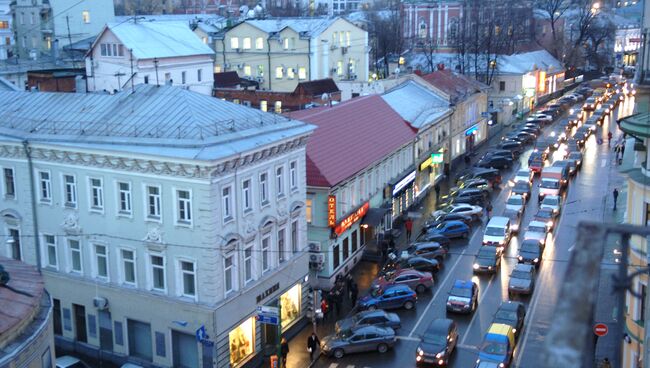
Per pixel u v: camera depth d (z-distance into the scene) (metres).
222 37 99.50
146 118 33.84
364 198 48.00
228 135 32.09
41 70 73.69
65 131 34.78
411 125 60.56
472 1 139.88
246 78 96.00
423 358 32.00
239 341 32.97
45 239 36.16
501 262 46.09
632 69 133.88
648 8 27.52
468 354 33.34
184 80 83.88
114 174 32.66
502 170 73.19
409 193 59.53
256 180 33.28
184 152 30.14
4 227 37.00
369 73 113.69
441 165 70.31
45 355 20.70
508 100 97.00
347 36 100.88
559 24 145.88
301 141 36.66
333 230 41.31
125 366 31.27
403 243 51.12
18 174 36.00
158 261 32.56
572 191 62.34
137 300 33.09
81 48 90.06
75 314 35.78
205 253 30.58
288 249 36.56
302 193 37.69
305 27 96.06
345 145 47.12
